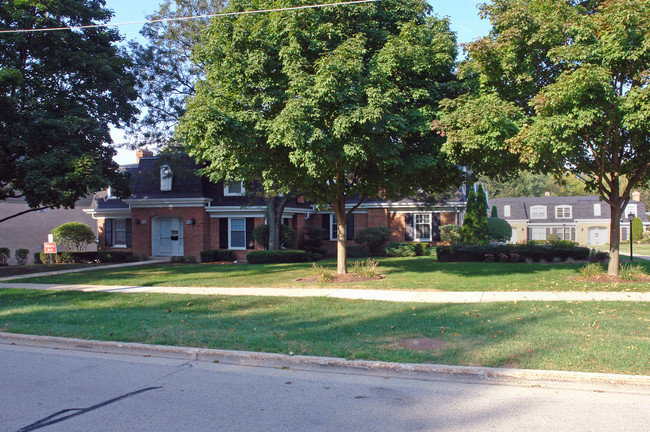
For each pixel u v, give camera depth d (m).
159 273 18.80
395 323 8.70
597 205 52.12
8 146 16.20
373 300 11.34
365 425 4.67
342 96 11.02
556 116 10.52
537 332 7.71
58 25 17.42
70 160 16.33
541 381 5.83
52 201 19.27
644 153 12.88
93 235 28.28
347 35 13.00
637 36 10.67
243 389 5.82
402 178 14.14
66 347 8.05
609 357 6.27
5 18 16.72
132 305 11.38
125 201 27.88
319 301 11.35
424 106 12.77
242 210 26.69
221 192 27.52
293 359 6.72
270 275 17.12
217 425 4.71
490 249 21.33
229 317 9.66
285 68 11.61
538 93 11.82
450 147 11.45
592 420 4.73
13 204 29.38
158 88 22.00
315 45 12.02
